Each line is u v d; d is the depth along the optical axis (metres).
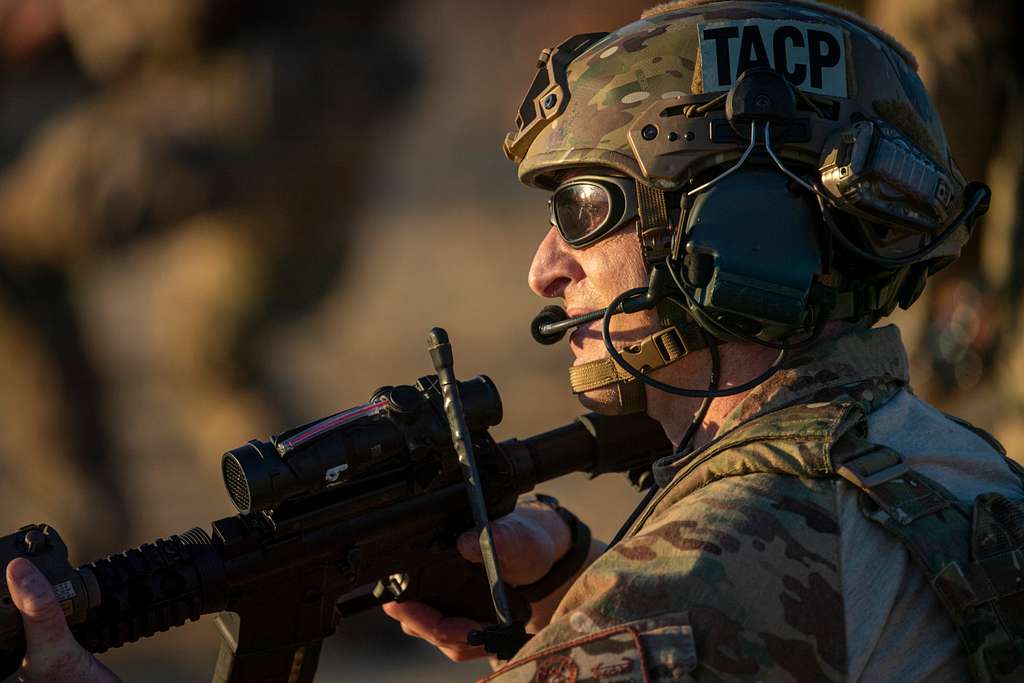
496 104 48.22
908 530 4.80
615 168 5.59
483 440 6.52
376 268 35.72
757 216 5.27
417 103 17.42
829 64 5.56
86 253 16.78
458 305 32.78
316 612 6.34
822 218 5.40
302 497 6.01
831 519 4.79
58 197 16.38
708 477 5.11
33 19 16.25
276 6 15.95
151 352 29.70
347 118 16.36
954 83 11.30
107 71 16.14
